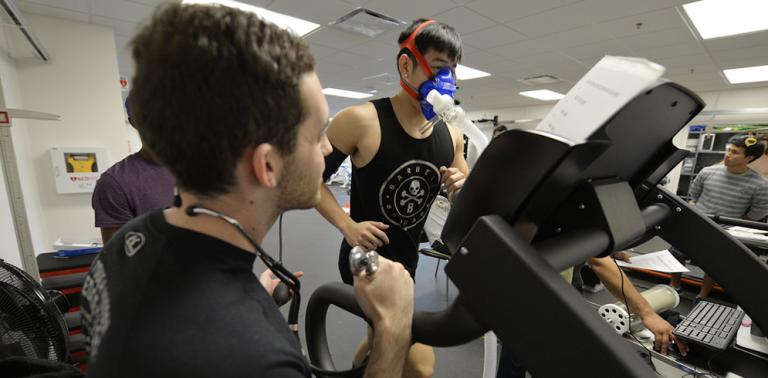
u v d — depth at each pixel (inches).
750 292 22.5
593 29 137.0
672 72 197.5
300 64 14.3
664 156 20.3
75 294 68.4
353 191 47.1
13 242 69.8
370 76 238.2
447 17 129.7
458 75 228.1
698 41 144.0
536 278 11.9
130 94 13.8
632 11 119.5
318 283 118.0
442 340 16.7
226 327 11.9
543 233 17.7
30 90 116.2
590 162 14.0
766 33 132.0
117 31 133.7
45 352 34.6
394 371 17.2
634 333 39.1
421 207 46.8
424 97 38.9
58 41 120.9
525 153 13.3
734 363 33.3
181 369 10.9
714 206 111.1
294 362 12.9
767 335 22.1
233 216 14.9
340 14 129.1
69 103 123.0
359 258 16.9
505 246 12.6
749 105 231.6
